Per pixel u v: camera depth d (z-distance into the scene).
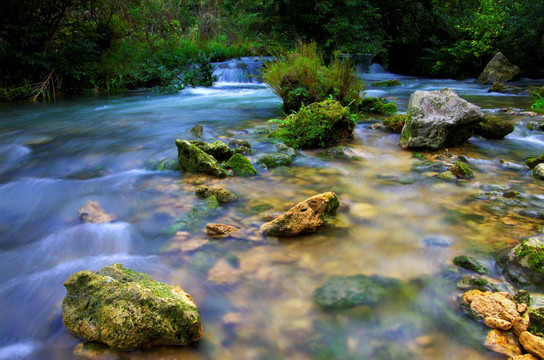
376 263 3.01
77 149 6.13
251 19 26.14
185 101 11.68
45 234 3.57
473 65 18.08
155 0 23.23
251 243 3.29
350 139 6.61
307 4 17.02
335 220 3.67
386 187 4.57
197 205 3.98
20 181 4.85
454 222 3.63
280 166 5.29
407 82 16.69
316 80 8.26
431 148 5.90
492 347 2.17
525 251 2.75
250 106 10.32
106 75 14.50
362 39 17.52
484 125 6.70
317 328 2.37
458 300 2.56
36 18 13.86
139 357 2.16
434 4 20.78
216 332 2.34
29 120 8.76
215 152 5.32
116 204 4.09
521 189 4.45
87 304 2.33
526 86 14.00
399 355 2.17
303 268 2.95
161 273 2.88
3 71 12.81
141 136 6.93
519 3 15.95
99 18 15.54
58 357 2.18
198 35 24.84
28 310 2.56
